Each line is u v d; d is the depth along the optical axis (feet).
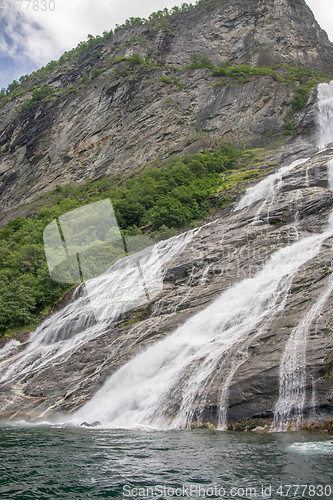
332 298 61.46
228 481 29.63
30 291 120.47
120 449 39.22
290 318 61.52
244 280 86.53
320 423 46.21
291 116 265.34
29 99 471.62
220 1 448.24
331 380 48.19
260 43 369.50
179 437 44.60
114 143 318.04
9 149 409.49
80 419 60.64
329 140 231.50
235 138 269.44
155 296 92.89
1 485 29.73
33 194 333.21
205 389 54.60
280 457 34.88
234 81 311.06
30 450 39.50
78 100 384.47
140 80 349.20
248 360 55.88
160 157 280.10
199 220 156.46
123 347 75.10
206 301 83.20
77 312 100.32
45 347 95.81
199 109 305.53
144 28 482.69
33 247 137.59
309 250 88.89
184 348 67.15
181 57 406.41
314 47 362.53
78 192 279.49
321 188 117.39
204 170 208.85
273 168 191.01
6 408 68.39
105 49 485.56
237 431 47.93
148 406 58.39
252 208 121.19
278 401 49.29
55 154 351.46
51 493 28.22
